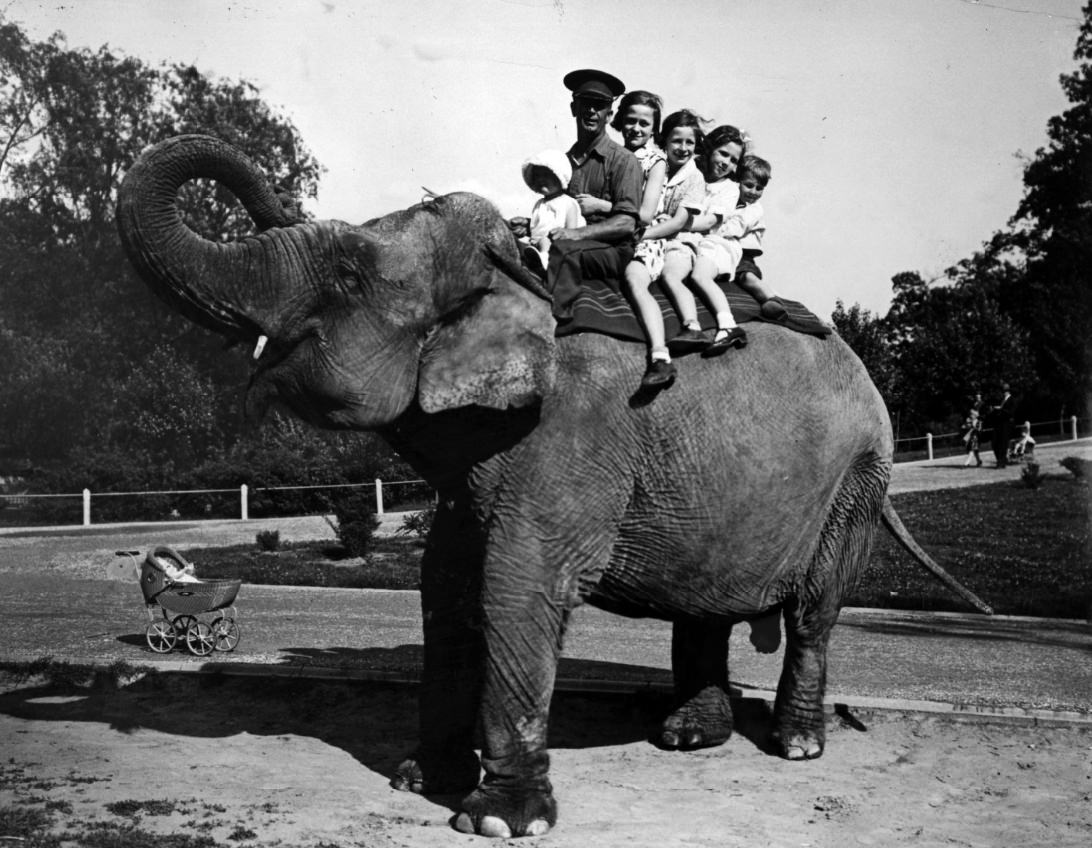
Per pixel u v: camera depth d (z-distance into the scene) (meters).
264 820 6.02
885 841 6.04
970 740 7.97
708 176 7.43
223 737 7.90
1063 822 6.39
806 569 7.38
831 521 7.46
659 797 6.71
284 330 5.75
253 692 9.03
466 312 6.02
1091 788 7.03
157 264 5.51
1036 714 8.28
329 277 5.77
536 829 5.96
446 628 6.76
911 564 19.84
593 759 7.53
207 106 53.19
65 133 52.03
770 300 7.18
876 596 16.52
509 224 6.87
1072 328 51.72
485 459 6.11
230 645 11.20
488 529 6.19
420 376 5.93
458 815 6.07
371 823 6.07
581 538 6.23
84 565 21.45
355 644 11.70
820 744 7.59
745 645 12.09
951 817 6.47
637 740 8.02
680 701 7.90
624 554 6.61
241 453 39.09
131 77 52.88
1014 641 12.79
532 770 6.08
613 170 6.70
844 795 6.82
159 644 11.18
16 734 7.80
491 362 5.88
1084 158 58.28
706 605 6.95
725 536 6.73
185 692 9.19
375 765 7.27
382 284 5.83
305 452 38.62
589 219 6.74
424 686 6.80
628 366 6.35
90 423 44.44
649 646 11.86
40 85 51.44
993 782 7.12
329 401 5.83
